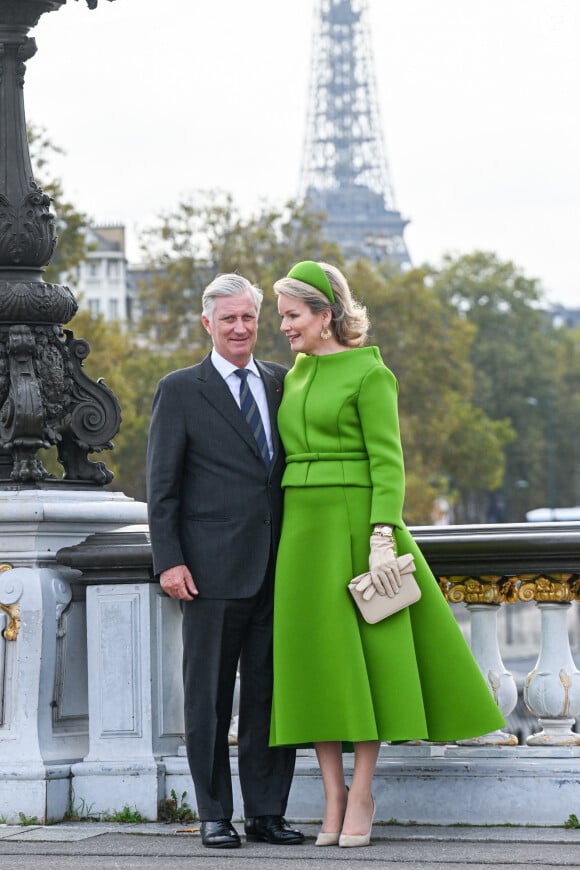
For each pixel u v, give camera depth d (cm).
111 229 12838
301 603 1015
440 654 1022
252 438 1030
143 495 8269
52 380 1180
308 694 1011
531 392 16425
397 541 1020
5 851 1026
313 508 1017
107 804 1128
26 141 1201
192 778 1057
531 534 1095
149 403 8250
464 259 16612
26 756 1125
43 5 1200
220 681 1031
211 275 8456
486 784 1077
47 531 1155
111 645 1141
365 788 1022
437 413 9981
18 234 1177
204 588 1024
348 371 1024
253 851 1014
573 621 11056
